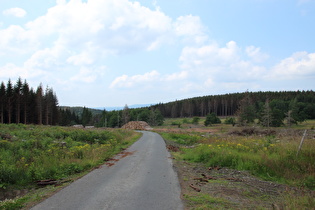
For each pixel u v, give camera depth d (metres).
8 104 49.34
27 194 5.80
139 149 15.28
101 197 5.24
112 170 8.40
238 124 61.88
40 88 58.50
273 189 6.34
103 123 112.69
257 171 8.23
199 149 12.12
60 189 5.96
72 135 18.47
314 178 7.25
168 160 10.79
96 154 11.06
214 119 77.19
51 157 9.40
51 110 66.69
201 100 134.38
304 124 66.69
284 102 93.56
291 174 7.65
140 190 5.79
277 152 9.89
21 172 7.20
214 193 5.62
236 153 10.11
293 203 4.67
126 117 98.88
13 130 20.09
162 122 99.81
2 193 6.01
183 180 6.90
